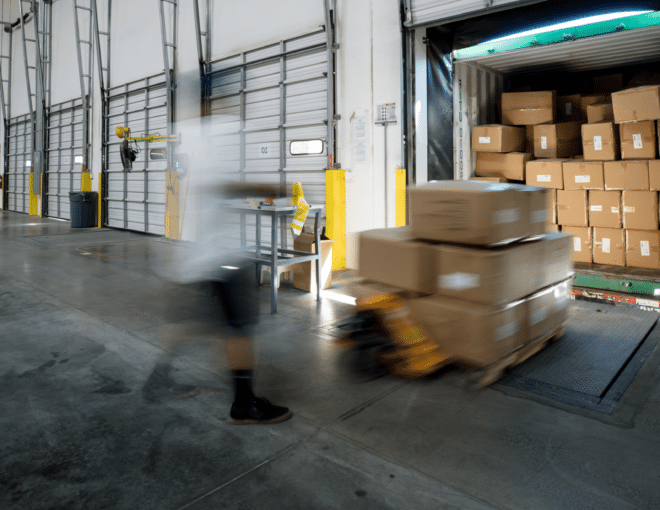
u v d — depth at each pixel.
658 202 4.36
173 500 1.85
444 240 2.81
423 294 2.95
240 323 2.41
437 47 5.32
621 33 4.21
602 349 3.40
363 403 2.66
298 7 6.82
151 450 2.19
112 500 1.84
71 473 2.01
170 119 9.05
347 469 2.05
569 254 3.46
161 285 5.46
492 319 2.64
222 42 8.08
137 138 9.34
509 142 5.52
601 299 4.41
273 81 7.32
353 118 6.17
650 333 3.75
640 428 2.38
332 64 6.29
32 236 9.74
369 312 3.27
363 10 5.96
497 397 2.71
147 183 10.15
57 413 2.52
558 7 4.49
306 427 2.40
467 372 2.97
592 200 4.74
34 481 1.96
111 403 2.64
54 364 3.17
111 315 4.27
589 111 4.94
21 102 15.47
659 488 1.92
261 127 7.56
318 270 4.80
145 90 9.95
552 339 3.50
